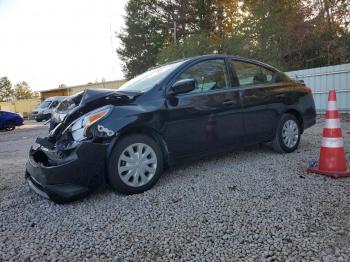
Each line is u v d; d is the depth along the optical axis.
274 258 2.31
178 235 2.72
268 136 4.99
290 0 17.69
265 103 4.87
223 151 4.47
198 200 3.43
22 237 2.83
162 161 3.94
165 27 31.38
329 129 4.02
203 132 4.19
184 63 4.28
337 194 3.38
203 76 4.34
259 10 16.75
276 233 2.65
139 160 3.71
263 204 3.23
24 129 17.61
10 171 5.50
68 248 2.61
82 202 3.53
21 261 2.46
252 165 4.63
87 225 2.98
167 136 3.90
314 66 16.83
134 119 3.61
